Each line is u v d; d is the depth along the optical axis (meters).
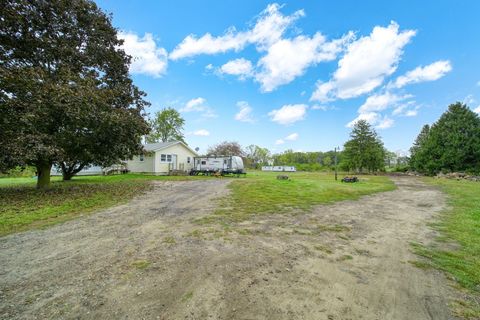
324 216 7.63
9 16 10.41
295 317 2.55
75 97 10.38
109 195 10.57
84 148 12.77
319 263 4.01
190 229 5.76
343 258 4.27
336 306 2.79
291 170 55.56
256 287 3.16
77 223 6.21
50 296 2.90
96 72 14.25
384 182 22.73
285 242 5.02
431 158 35.50
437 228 6.48
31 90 9.81
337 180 23.77
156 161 25.30
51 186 13.43
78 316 2.53
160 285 3.17
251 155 74.88
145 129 14.58
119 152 13.73
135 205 8.63
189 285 3.18
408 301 2.95
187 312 2.61
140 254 4.20
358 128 43.94
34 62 12.29
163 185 14.97
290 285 3.24
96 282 3.23
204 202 9.36
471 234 5.93
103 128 11.95
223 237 5.21
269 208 8.48
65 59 12.86
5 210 7.42
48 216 6.85
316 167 59.41
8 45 11.32
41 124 10.53
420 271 3.81
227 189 13.27
